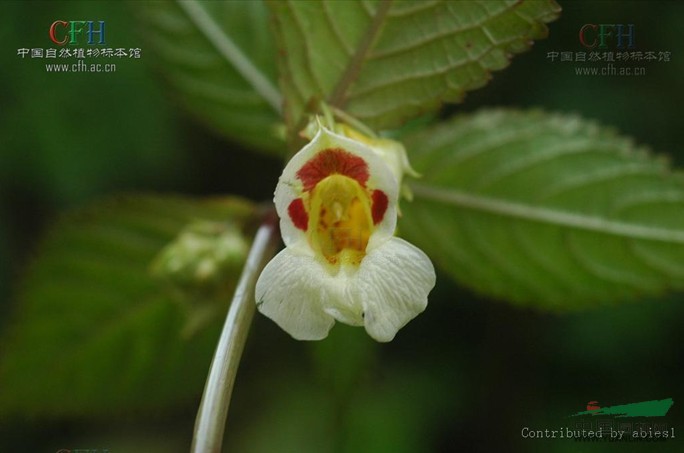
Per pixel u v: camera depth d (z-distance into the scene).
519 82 0.49
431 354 0.50
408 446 0.46
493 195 0.33
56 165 0.47
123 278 0.34
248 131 0.33
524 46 0.28
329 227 0.27
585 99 0.48
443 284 0.49
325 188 0.27
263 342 0.50
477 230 0.33
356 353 0.34
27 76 0.47
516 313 0.49
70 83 0.47
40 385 0.35
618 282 0.33
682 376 0.47
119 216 0.34
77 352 0.35
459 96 0.28
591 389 0.48
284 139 0.30
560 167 0.32
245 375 0.50
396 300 0.26
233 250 0.31
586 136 0.32
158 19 0.33
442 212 0.33
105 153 0.48
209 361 0.35
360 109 0.29
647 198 0.32
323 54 0.28
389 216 0.27
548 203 0.32
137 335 0.35
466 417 0.48
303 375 0.49
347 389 0.35
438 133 0.32
